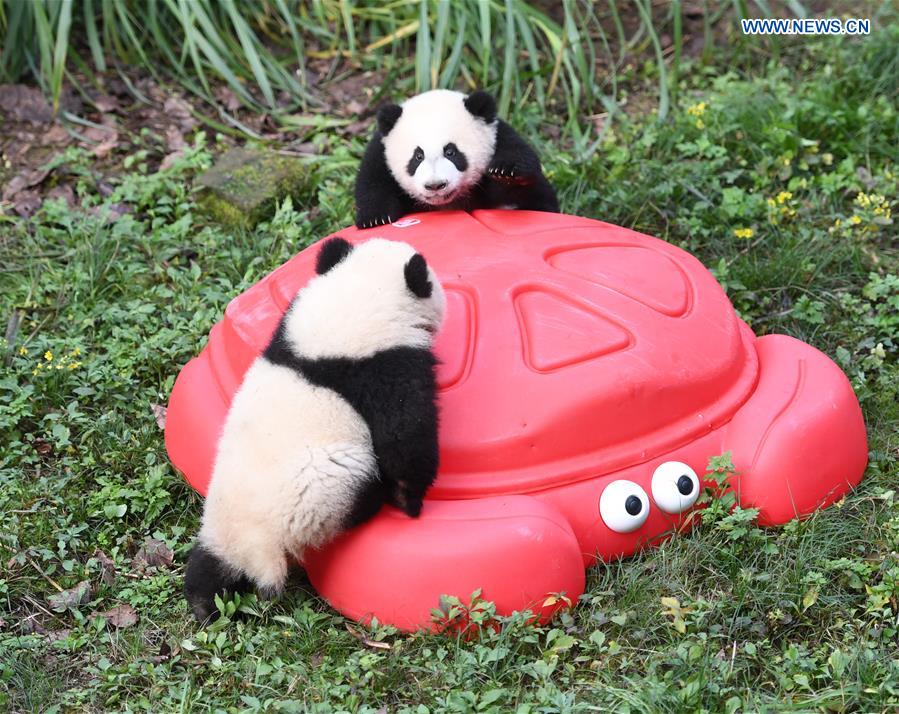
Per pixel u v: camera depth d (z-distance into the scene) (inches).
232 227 257.8
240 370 178.9
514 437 155.7
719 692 138.9
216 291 233.5
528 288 172.9
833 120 270.7
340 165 271.6
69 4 279.4
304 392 148.8
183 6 292.0
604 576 159.3
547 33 303.1
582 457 159.0
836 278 233.0
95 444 199.0
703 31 327.0
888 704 137.4
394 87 304.0
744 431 167.5
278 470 146.3
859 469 173.9
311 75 313.7
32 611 167.2
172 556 175.9
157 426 202.4
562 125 291.4
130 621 162.9
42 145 281.6
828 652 148.2
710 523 165.3
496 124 209.0
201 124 295.1
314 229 255.0
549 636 147.7
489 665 145.3
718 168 267.3
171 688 146.6
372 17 319.0
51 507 184.2
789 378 174.2
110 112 294.0
